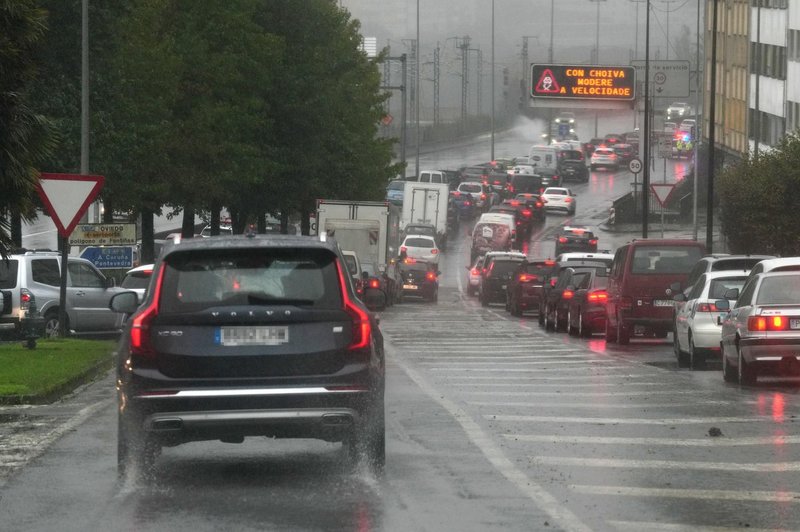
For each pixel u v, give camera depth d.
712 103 123.88
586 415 41.22
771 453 33.00
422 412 41.88
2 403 44.66
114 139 111.00
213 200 130.38
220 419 27.97
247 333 28.14
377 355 29.08
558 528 23.77
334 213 135.12
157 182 118.19
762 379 55.94
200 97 119.75
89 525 24.25
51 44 106.81
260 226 156.00
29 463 31.45
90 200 67.94
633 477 29.34
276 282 28.55
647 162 151.62
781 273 52.66
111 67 111.00
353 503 26.14
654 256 81.25
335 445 34.22
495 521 24.38
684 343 64.56
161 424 28.05
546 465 30.95
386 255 135.62
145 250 124.62
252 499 26.59
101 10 110.00
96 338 86.88
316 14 145.00
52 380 49.12
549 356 71.38
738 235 128.25
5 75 66.31
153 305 28.38
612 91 186.50
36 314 66.31
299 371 28.20
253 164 122.62
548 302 100.88
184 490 27.70
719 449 33.69
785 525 24.14
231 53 120.00
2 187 66.56
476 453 32.78
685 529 23.80
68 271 82.38
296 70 144.00
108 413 42.09
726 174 130.38
